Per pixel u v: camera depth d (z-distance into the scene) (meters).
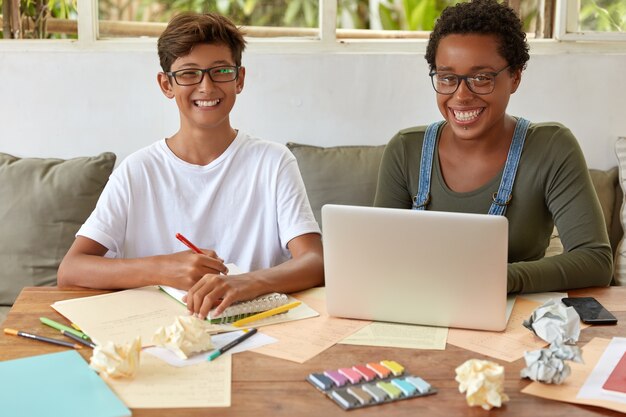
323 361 1.32
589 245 1.73
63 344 1.38
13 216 2.48
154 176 1.94
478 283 1.41
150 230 1.94
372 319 1.50
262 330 1.45
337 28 2.83
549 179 1.81
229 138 1.97
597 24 2.78
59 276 1.75
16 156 2.69
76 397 1.17
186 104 1.86
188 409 1.15
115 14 2.76
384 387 1.21
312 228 1.92
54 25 2.75
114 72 2.66
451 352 1.35
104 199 1.91
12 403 1.15
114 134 2.69
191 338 1.33
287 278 1.64
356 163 2.62
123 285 1.67
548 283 1.64
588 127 2.70
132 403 1.17
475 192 1.86
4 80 2.65
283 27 2.79
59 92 2.66
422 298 1.45
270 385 1.23
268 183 1.96
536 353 1.25
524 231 1.85
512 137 1.86
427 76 2.71
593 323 1.48
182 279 1.61
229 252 1.97
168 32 1.83
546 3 2.79
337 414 1.14
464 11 1.77
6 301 2.45
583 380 1.25
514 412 1.15
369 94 2.71
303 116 2.71
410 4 2.85
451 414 1.14
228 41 1.85
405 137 1.98
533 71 2.68
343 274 1.47
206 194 1.95
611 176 2.64
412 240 1.41
